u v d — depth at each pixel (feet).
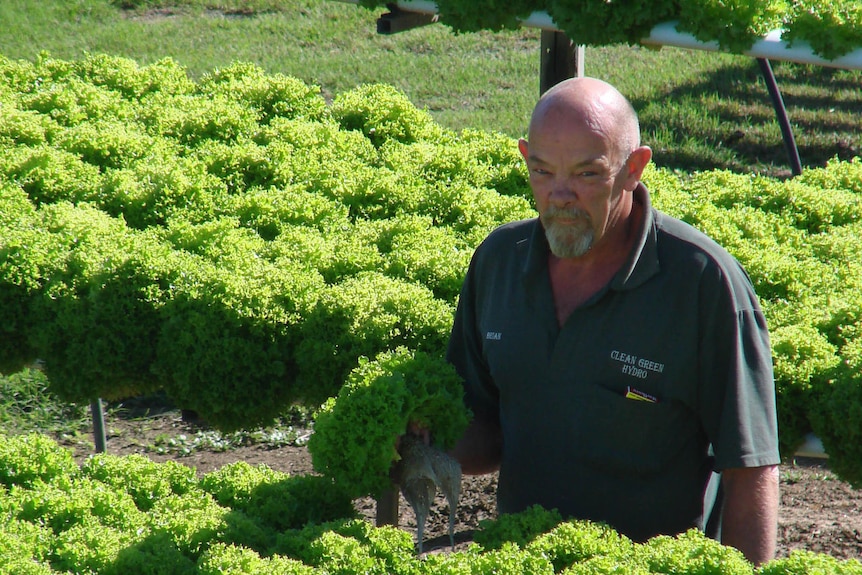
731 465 22.00
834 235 37.65
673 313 22.18
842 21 41.96
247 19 125.08
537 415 23.62
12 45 115.65
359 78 103.76
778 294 33.40
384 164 46.44
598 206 21.38
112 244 33.76
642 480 23.30
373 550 21.29
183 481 25.61
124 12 128.67
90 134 46.21
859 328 29.45
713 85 95.86
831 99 92.07
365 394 23.21
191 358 30.48
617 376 22.66
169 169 41.68
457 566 20.16
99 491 23.77
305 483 24.66
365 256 34.65
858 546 42.65
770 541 22.06
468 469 25.61
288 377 31.09
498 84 101.45
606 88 21.53
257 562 20.34
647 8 44.29
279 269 32.24
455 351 26.12
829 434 26.91
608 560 19.61
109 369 31.55
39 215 36.63
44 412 55.36
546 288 23.34
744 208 39.83
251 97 53.98
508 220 39.81
